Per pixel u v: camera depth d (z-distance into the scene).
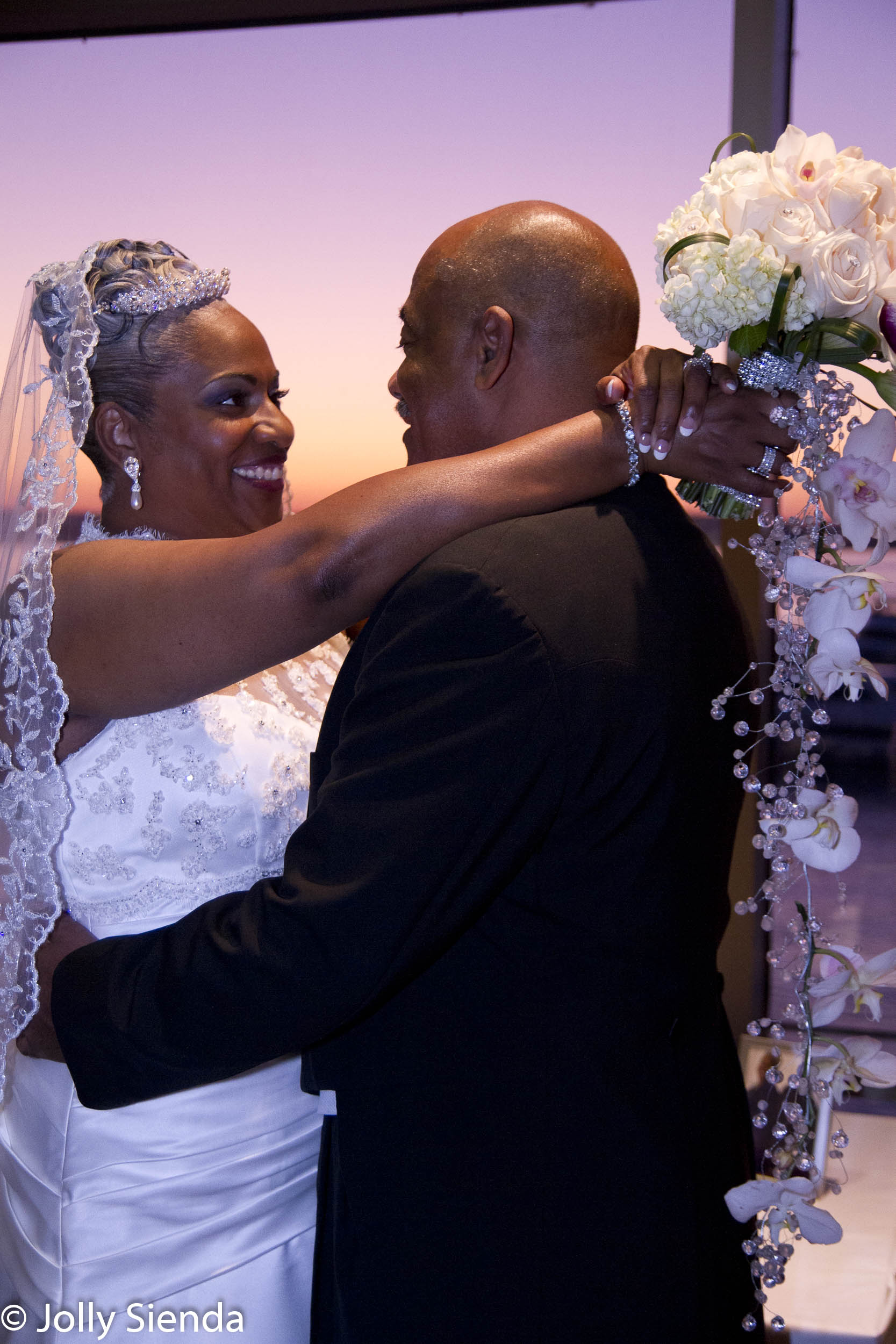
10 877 1.22
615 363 1.17
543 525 1.01
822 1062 1.06
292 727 1.41
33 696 1.18
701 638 1.08
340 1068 1.07
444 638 0.95
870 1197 1.98
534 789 0.94
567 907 1.01
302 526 1.06
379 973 0.92
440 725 0.94
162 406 1.38
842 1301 1.67
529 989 1.01
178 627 1.10
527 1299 0.99
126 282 1.36
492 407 1.16
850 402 0.98
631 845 1.01
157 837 1.28
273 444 1.45
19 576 1.20
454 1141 1.01
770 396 1.03
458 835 0.91
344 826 0.94
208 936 1.01
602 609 0.99
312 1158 1.38
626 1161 1.00
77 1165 1.27
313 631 1.06
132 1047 1.04
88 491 1.51
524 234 1.14
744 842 2.54
